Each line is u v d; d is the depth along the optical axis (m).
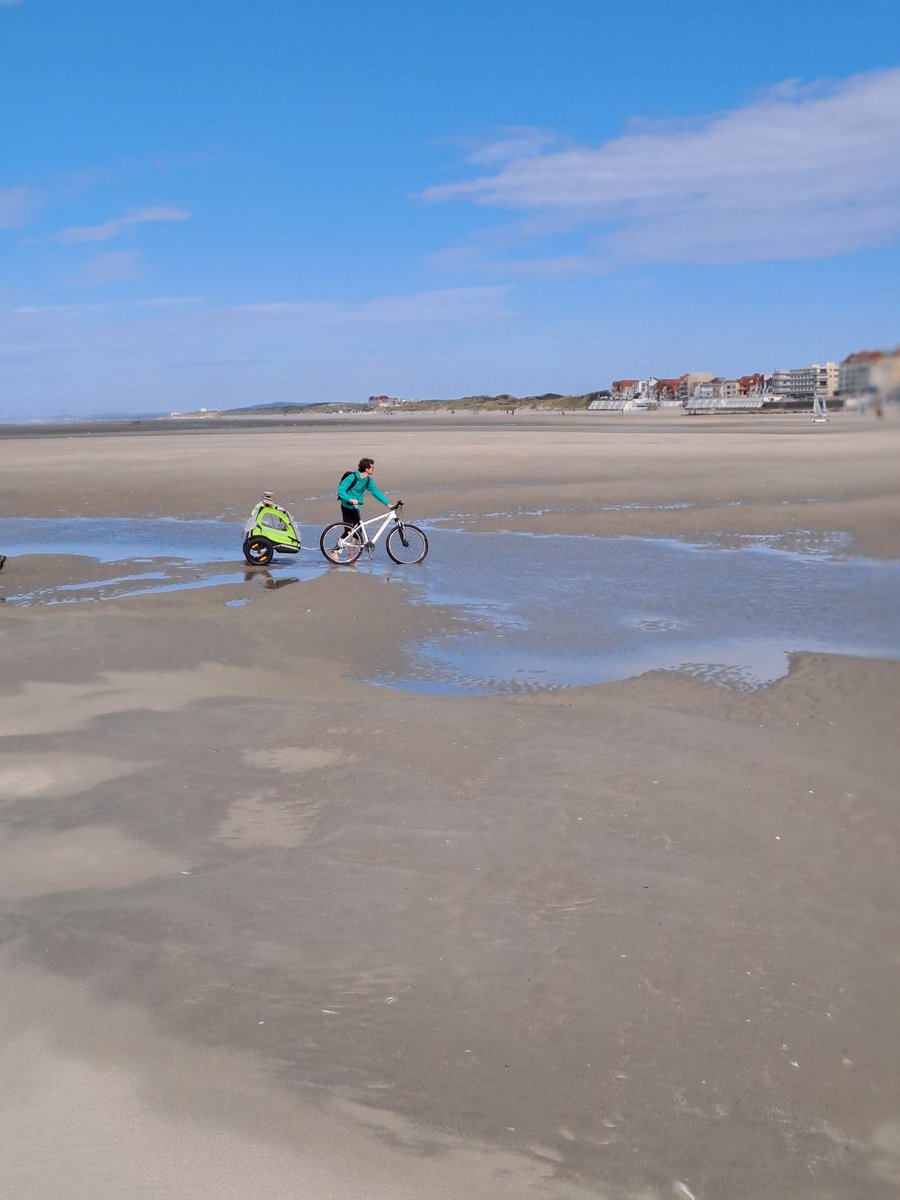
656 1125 3.89
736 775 7.62
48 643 12.05
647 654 12.28
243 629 13.16
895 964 5.00
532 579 17.67
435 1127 3.86
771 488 32.72
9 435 142.12
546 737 8.64
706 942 5.21
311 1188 3.53
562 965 5.01
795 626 13.59
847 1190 3.57
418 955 5.11
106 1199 3.47
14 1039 4.39
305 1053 4.29
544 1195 3.52
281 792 7.51
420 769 7.89
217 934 5.34
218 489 36.12
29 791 7.54
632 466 43.59
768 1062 4.25
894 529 19.78
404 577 17.86
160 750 8.44
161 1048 4.32
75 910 5.61
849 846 6.34
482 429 118.00
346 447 67.00
